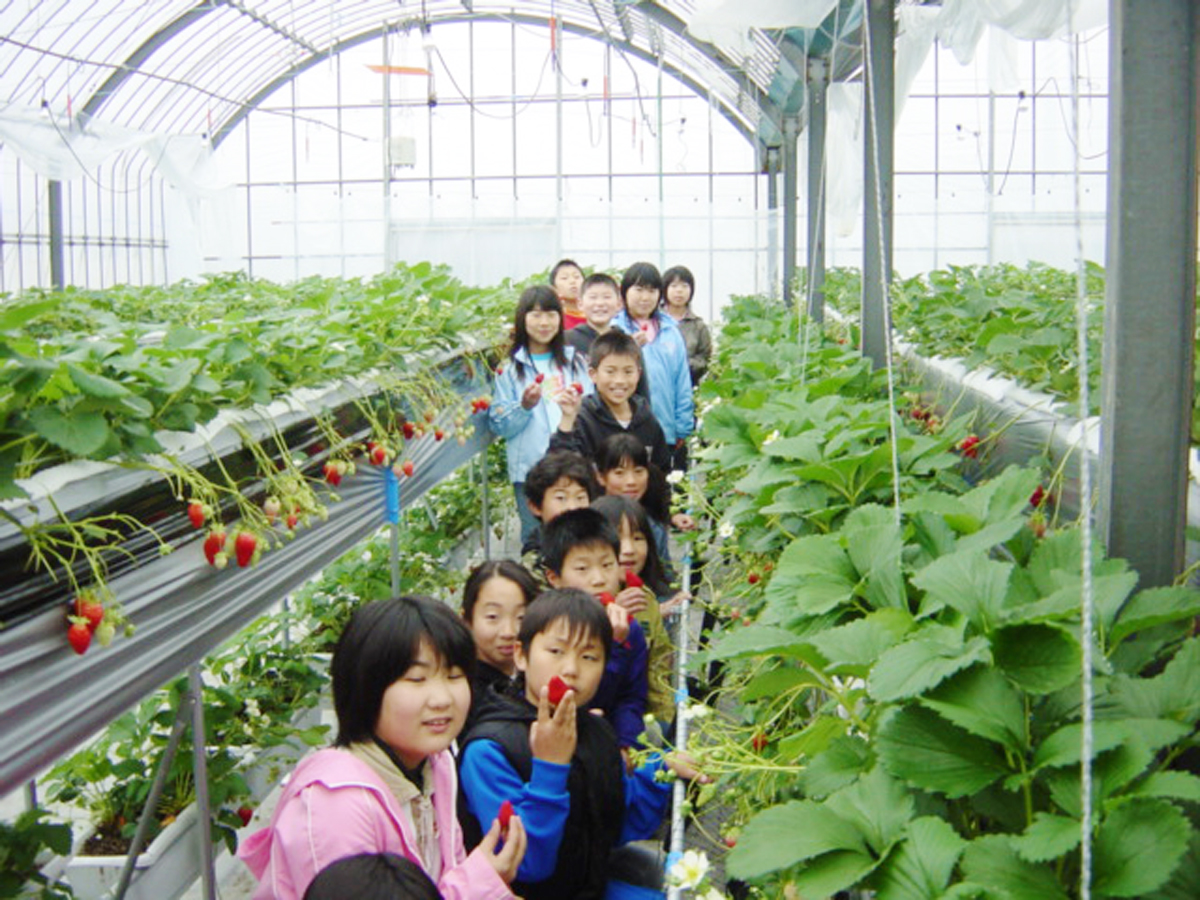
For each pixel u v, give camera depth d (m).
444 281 8.63
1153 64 2.53
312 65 24.48
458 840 2.72
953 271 12.21
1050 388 4.81
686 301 9.79
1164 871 1.63
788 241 18.70
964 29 9.11
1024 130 22.00
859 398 5.71
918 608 2.57
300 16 22.27
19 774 2.31
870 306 6.61
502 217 24.64
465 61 24.34
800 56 12.19
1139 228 2.57
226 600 3.21
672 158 24.73
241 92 24.41
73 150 17.70
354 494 4.49
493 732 3.00
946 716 1.87
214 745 4.61
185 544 3.02
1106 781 1.77
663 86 24.66
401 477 5.07
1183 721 1.97
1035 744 1.95
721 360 8.64
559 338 6.79
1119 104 2.57
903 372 7.16
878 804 1.92
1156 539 2.61
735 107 24.20
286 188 24.84
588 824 3.00
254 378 3.60
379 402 4.77
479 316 7.84
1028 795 1.84
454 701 2.48
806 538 2.80
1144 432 2.60
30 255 21.55
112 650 2.62
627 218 24.72
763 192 24.70
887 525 2.68
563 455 4.90
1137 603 2.28
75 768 4.37
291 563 3.72
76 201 22.31
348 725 2.50
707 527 5.41
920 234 23.22
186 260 25.94
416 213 24.72
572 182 24.75
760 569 3.89
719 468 4.50
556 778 2.82
